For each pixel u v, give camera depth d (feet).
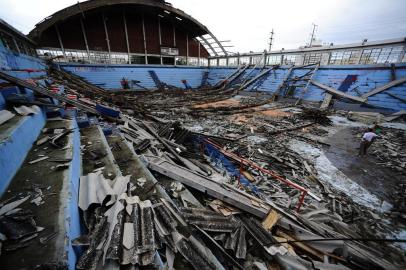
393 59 77.97
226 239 14.34
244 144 38.32
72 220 9.86
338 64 88.69
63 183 12.05
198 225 14.25
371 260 13.78
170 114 62.54
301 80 94.07
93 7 96.99
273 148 37.27
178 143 36.40
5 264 7.17
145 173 19.49
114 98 70.28
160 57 139.74
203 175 22.31
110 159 19.85
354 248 14.53
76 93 62.75
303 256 14.62
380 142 42.29
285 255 13.78
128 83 114.32
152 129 39.09
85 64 105.70
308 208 20.90
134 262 9.02
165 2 111.65
